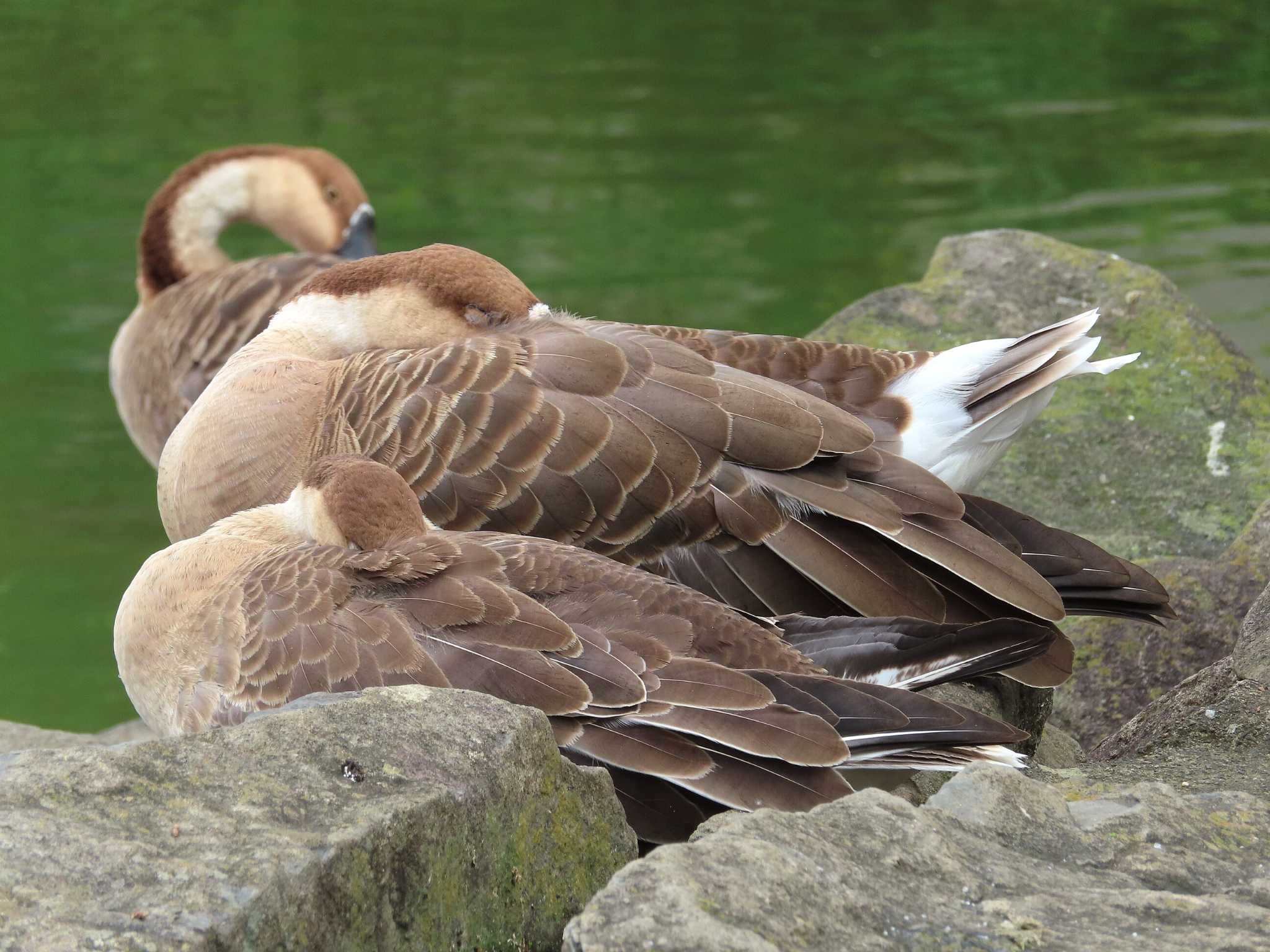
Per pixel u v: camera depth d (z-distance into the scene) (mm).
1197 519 8633
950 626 5148
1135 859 3922
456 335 7977
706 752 4645
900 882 3627
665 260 18125
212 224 12742
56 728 11586
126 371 11422
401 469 6461
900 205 19234
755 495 6301
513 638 4922
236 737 4035
